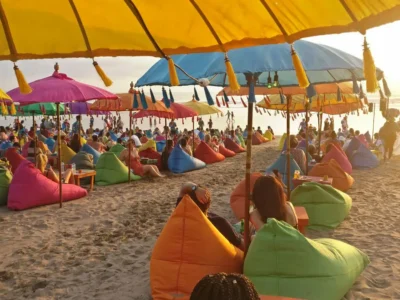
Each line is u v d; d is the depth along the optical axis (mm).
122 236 6621
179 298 3709
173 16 2156
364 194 9281
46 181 8891
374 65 1670
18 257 5750
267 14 1982
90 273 5113
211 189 10672
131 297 4434
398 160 15398
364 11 1645
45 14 2225
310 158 12453
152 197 9742
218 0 1990
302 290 3574
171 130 27391
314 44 3543
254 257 3674
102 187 11117
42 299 4449
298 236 3676
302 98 9188
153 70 3592
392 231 6480
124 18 2207
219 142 21812
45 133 21703
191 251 3793
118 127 34250
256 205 4160
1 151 15789
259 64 3072
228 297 1369
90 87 7875
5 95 7516
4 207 8812
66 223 7508
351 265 4105
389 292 4324
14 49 2318
